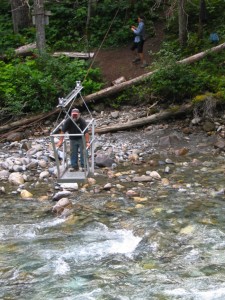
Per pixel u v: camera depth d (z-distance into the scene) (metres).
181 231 9.72
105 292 7.62
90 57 19.86
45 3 23.42
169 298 7.38
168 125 16.55
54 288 7.79
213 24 20.50
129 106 17.77
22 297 7.55
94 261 8.67
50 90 17.39
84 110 17.84
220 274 8.06
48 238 9.66
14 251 9.12
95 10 22.59
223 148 14.86
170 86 16.91
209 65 17.91
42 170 13.84
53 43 21.53
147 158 14.59
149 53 19.17
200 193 11.80
